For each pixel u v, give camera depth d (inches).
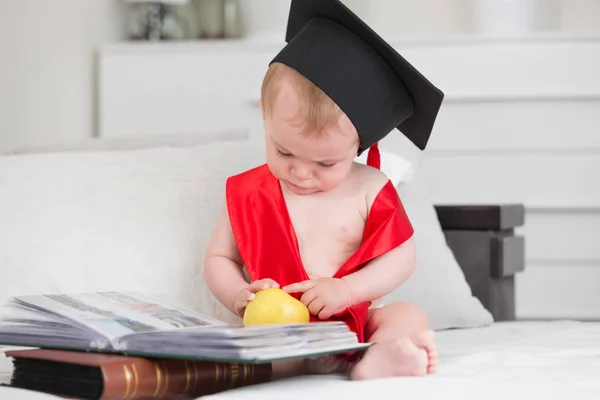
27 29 117.9
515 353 59.7
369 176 64.4
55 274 68.8
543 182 134.3
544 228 137.1
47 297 52.4
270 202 63.0
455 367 54.5
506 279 103.2
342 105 56.6
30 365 47.2
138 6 146.8
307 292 57.2
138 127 136.8
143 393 45.1
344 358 56.0
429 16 155.1
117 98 136.9
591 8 152.3
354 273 59.7
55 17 125.6
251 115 135.4
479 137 134.8
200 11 151.6
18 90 115.3
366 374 51.0
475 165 135.0
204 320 52.0
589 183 133.6
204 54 135.8
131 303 53.9
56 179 75.1
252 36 144.0
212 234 65.8
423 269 85.4
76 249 70.2
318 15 60.1
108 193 74.2
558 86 132.4
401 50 134.3
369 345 52.2
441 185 135.6
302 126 56.4
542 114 133.7
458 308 84.8
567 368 54.2
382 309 60.5
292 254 61.2
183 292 69.8
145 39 144.2
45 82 122.6
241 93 135.4
